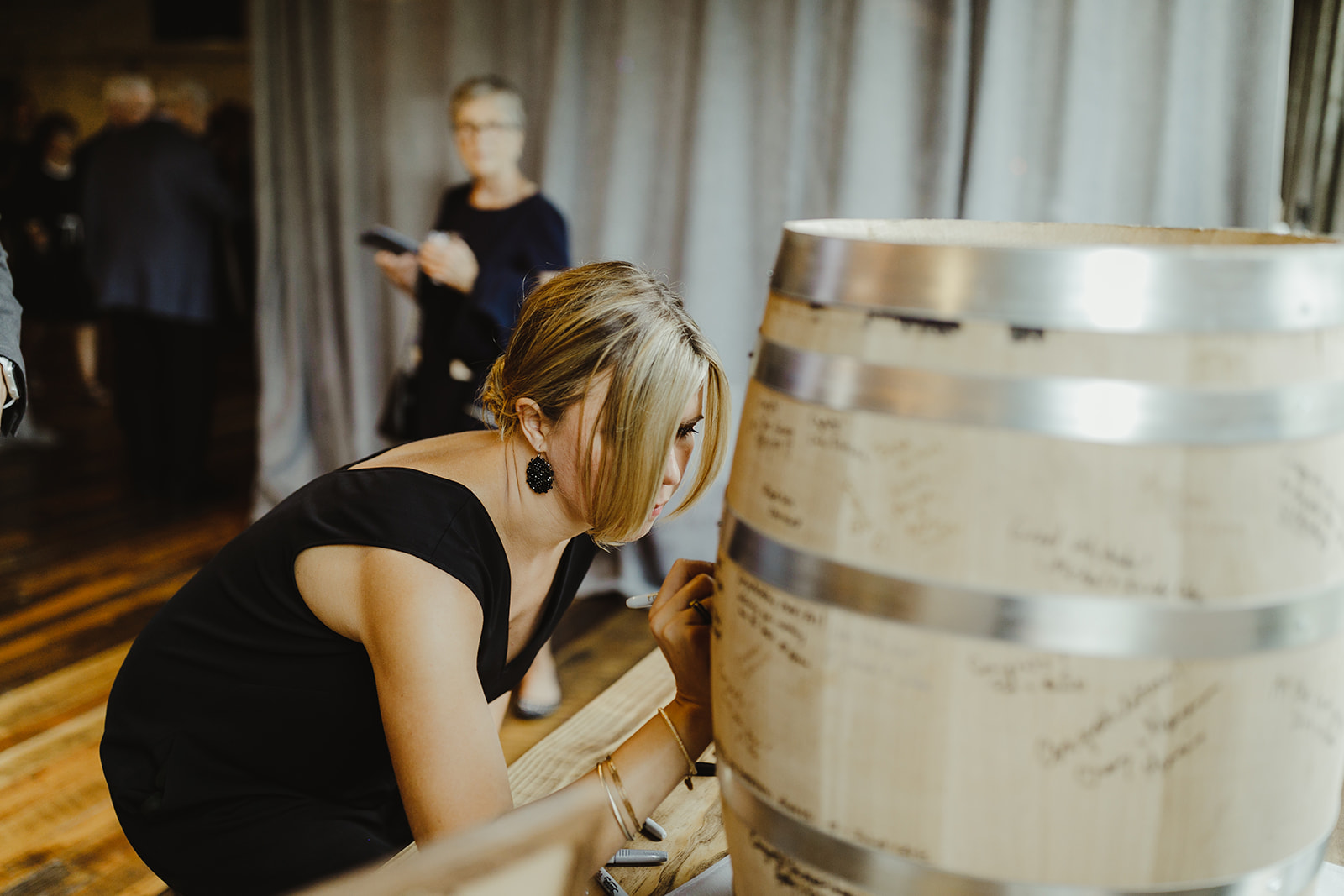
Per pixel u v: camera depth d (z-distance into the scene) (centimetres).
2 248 160
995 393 47
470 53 304
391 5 312
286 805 103
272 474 355
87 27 957
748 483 58
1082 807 49
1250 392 47
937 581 49
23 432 486
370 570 90
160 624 107
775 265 60
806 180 266
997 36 232
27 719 232
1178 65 220
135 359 387
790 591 53
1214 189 223
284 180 341
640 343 87
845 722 52
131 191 368
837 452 52
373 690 99
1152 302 47
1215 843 50
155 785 104
